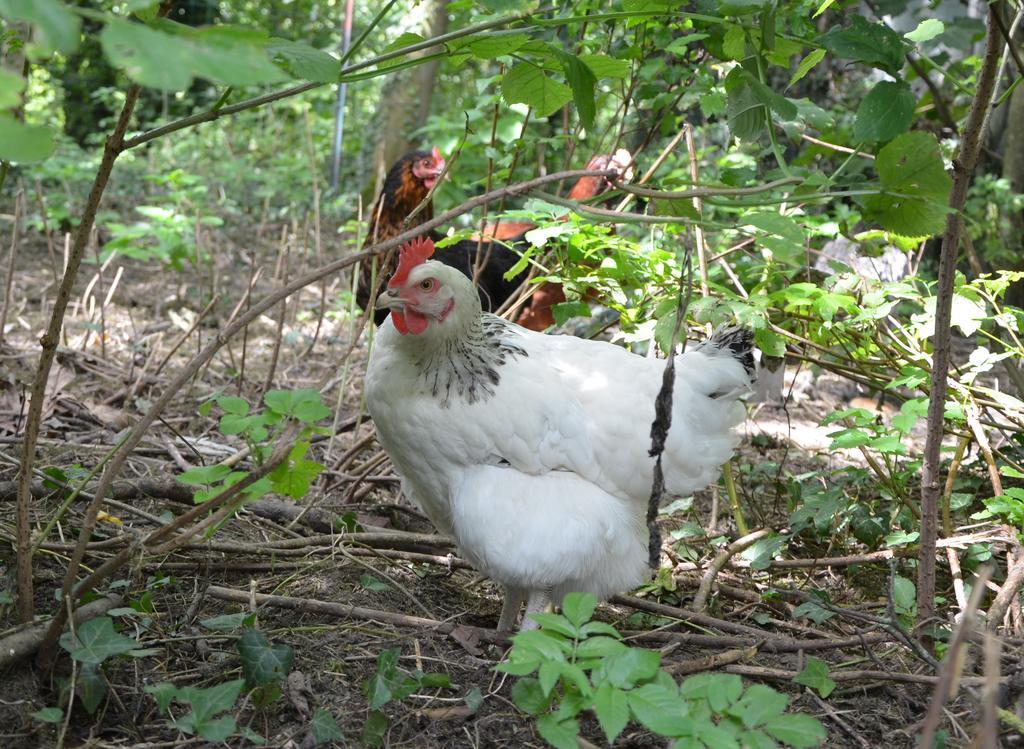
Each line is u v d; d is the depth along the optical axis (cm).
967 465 176
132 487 163
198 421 198
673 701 113
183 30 100
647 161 248
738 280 188
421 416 139
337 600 149
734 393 145
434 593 155
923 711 135
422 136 410
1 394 196
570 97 132
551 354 145
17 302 271
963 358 246
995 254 256
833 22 220
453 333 138
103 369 217
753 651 141
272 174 421
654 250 169
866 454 166
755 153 209
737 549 162
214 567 152
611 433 140
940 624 145
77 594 125
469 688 133
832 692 137
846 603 158
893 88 120
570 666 114
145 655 126
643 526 147
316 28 580
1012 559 153
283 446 126
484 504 138
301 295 306
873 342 171
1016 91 263
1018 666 134
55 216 349
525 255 165
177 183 354
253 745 124
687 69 181
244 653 126
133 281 309
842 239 198
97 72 531
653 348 170
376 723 124
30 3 80
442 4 388
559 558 138
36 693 125
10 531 147
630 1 125
